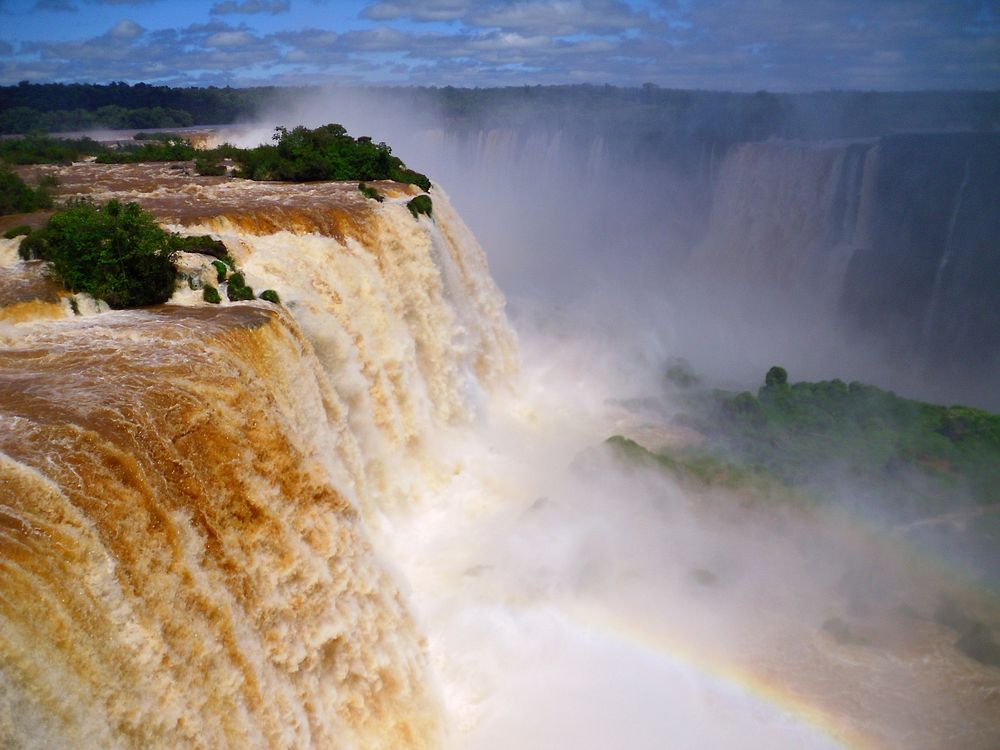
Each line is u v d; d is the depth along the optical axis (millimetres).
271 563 14438
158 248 20062
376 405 24609
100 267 19547
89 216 20562
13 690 9797
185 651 12227
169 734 11578
